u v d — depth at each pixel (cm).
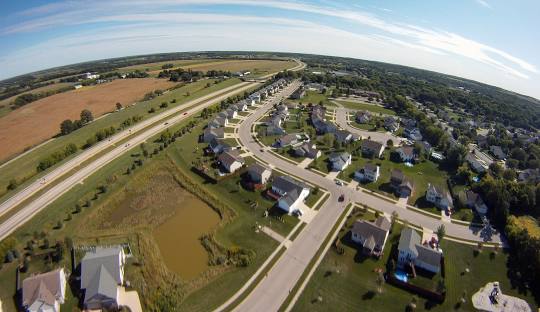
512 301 6481
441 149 14100
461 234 8450
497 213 8969
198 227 8612
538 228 8700
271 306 6147
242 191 10006
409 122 17150
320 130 15288
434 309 6206
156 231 8438
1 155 13562
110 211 9288
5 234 8194
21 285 6544
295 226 8419
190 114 17500
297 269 7025
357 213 8988
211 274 6906
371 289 6575
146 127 15562
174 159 12256
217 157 12050
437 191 9738
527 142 16100
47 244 7612
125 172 11231
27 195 9981
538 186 9694
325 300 6297
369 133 15650
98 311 6003
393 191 10256
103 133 14138
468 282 6912
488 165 13250
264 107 19025
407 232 7812
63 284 6431
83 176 11031
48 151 13212
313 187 10306
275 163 11906
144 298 6322
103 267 6525
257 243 7812
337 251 7544
